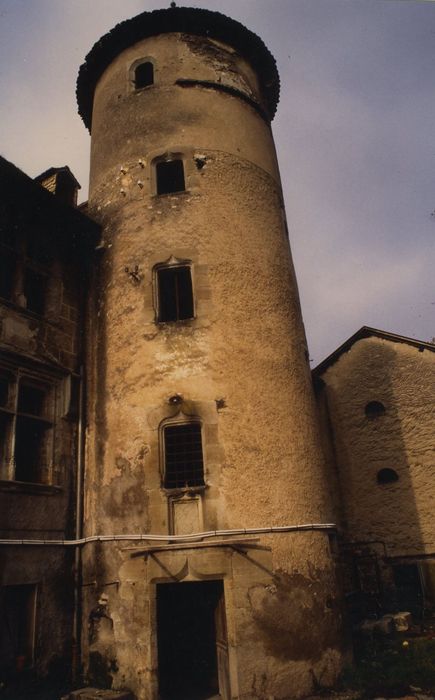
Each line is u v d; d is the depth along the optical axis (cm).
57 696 868
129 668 858
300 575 933
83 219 1237
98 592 941
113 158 1344
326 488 1082
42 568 951
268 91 1622
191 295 1174
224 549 895
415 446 1521
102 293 1216
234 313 1102
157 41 1427
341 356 1697
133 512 966
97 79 1555
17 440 1052
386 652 1046
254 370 1065
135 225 1216
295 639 881
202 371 1035
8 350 1010
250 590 882
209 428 987
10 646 886
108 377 1114
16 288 1085
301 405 1102
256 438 1005
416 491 1486
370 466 1557
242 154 1323
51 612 941
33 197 1147
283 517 963
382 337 1658
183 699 887
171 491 953
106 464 1041
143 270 1155
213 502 934
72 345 1174
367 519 1516
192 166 1245
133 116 1351
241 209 1234
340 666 909
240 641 843
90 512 1041
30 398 1080
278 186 1410
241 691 812
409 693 839
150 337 1085
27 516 956
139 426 1021
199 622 974
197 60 1400
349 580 1477
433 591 1393
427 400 1542
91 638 923
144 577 896
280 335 1140
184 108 1320
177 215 1191
